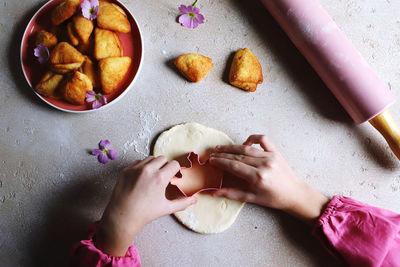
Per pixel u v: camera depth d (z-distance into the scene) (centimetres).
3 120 60
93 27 57
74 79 55
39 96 58
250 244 61
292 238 61
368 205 59
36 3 61
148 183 53
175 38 61
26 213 60
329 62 56
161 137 60
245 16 62
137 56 59
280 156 57
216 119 61
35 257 60
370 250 55
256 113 62
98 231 53
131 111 61
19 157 60
